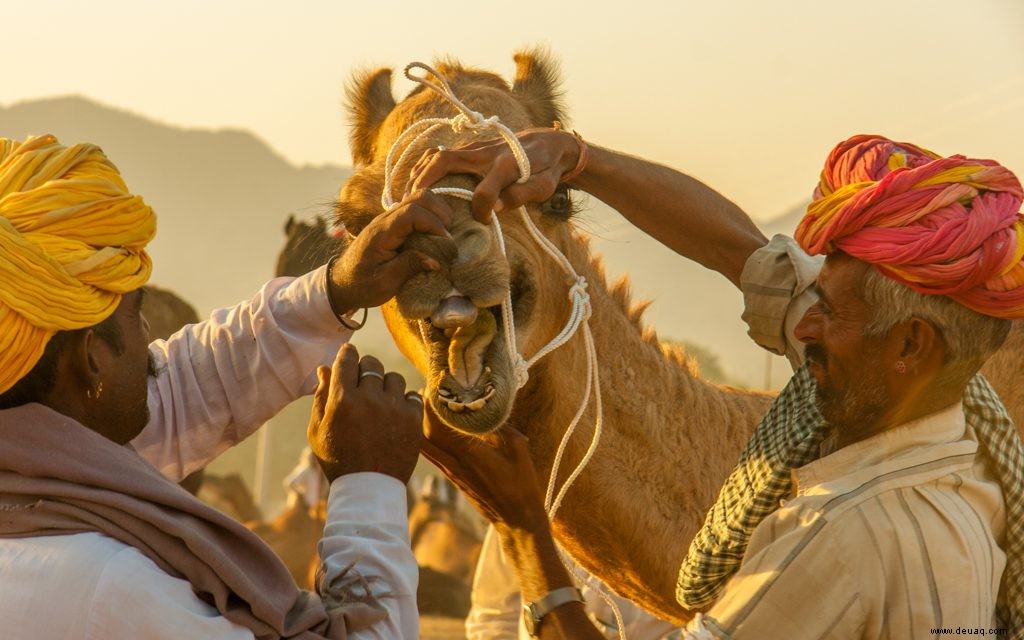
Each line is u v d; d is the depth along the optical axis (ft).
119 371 7.36
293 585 7.23
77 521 6.69
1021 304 7.25
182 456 8.98
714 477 11.43
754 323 9.97
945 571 7.13
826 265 7.81
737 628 7.36
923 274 7.18
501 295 8.32
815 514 7.33
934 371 7.47
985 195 7.38
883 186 7.31
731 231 10.24
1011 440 7.88
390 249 8.09
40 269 6.63
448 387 8.50
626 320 11.35
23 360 6.73
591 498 10.77
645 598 11.31
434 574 33.35
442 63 11.68
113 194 7.08
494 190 8.28
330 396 8.04
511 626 15.02
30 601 6.46
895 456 7.53
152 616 6.45
